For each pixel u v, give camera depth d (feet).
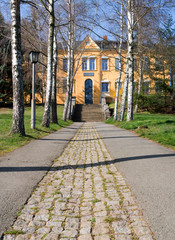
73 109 100.94
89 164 16.85
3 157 18.38
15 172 14.11
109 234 7.03
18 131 29.01
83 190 11.27
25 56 95.71
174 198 9.38
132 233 7.01
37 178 13.02
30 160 17.61
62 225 7.70
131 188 10.81
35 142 27.30
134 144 24.45
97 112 104.06
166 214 8.00
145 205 8.79
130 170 14.12
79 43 76.38
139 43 51.29
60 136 34.76
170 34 66.54
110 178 12.99
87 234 7.09
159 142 25.13
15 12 28.66
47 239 6.85
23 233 7.19
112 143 26.17
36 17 54.54
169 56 70.28
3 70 92.84
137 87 98.17
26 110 98.22
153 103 94.63
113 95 136.15
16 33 28.73
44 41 63.77
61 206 9.29
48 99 43.14
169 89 93.25
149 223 7.42
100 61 135.74
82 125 65.21
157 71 93.50
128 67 53.31
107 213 8.50
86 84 136.98
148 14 43.80
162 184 11.18
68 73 71.92
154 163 15.60
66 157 19.45
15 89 29.19
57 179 13.14
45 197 10.28
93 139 31.42
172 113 94.63
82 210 8.89
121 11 49.01
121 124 51.90
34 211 8.78
